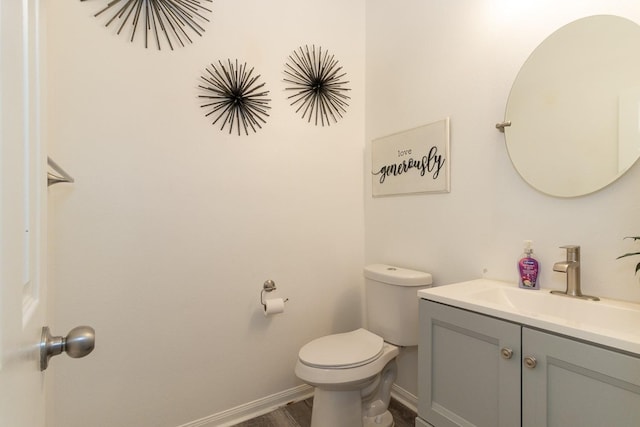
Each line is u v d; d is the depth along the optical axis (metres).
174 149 1.51
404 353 1.80
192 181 1.55
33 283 0.52
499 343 0.92
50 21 1.20
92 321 1.34
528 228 1.25
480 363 0.97
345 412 1.41
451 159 1.54
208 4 1.59
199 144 1.57
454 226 1.53
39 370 0.56
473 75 1.44
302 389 1.87
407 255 1.78
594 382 0.73
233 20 1.65
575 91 1.11
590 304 1.00
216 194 1.62
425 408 1.14
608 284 1.04
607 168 1.04
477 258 1.43
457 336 1.04
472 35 1.45
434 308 1.12
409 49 1.77
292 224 1.84
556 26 1.16
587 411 0.75
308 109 1.90
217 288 1.62
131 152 1.41
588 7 1.08
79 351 0.59
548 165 1.18
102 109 1.35
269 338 1.77
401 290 1.57
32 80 0.52
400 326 1.58
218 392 1.62
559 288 1.15
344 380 1.32
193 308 1.56
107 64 1.36
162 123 1.48
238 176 1.67
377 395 1.61
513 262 1.29
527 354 0.85
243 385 1.69
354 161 2.06
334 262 1.99
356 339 1.58
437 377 1.11
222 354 1.63
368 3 2.06
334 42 1.99
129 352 1.41
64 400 1.29
